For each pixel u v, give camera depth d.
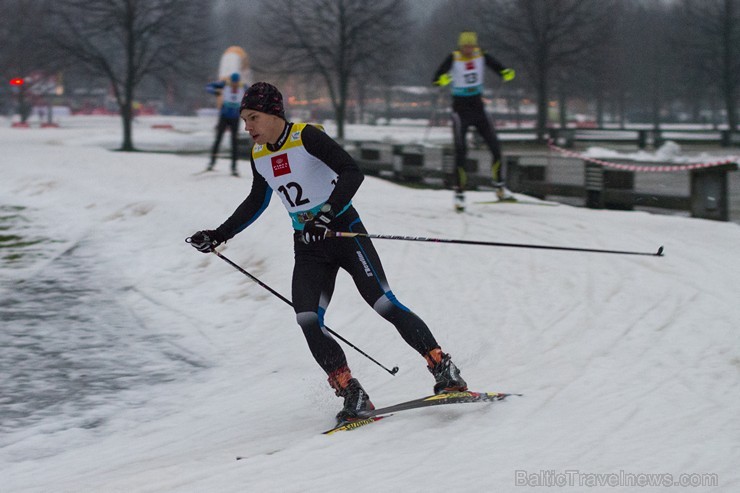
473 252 32.59
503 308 25.03
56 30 120.44
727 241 33.38
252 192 16.89
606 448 13.41
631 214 42.62
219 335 27.98
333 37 128.12
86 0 115.88
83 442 18.67
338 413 16.16
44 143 121.88
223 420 19.11
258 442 15.94
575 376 17.86
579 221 39.44
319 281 16.31
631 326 21.80
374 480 12.62
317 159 15.60
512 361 19.97
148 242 42.38
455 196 43.53
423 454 13.64
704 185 42.19
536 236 35.47
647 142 139.12
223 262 36.72
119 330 28.81
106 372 24.27
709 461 12.67
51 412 20.80
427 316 25.34
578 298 25.20
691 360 18.55
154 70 121.12
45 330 28.70
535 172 55.25
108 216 50.12
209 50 128.88
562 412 15.40
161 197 53.44
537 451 13.42
